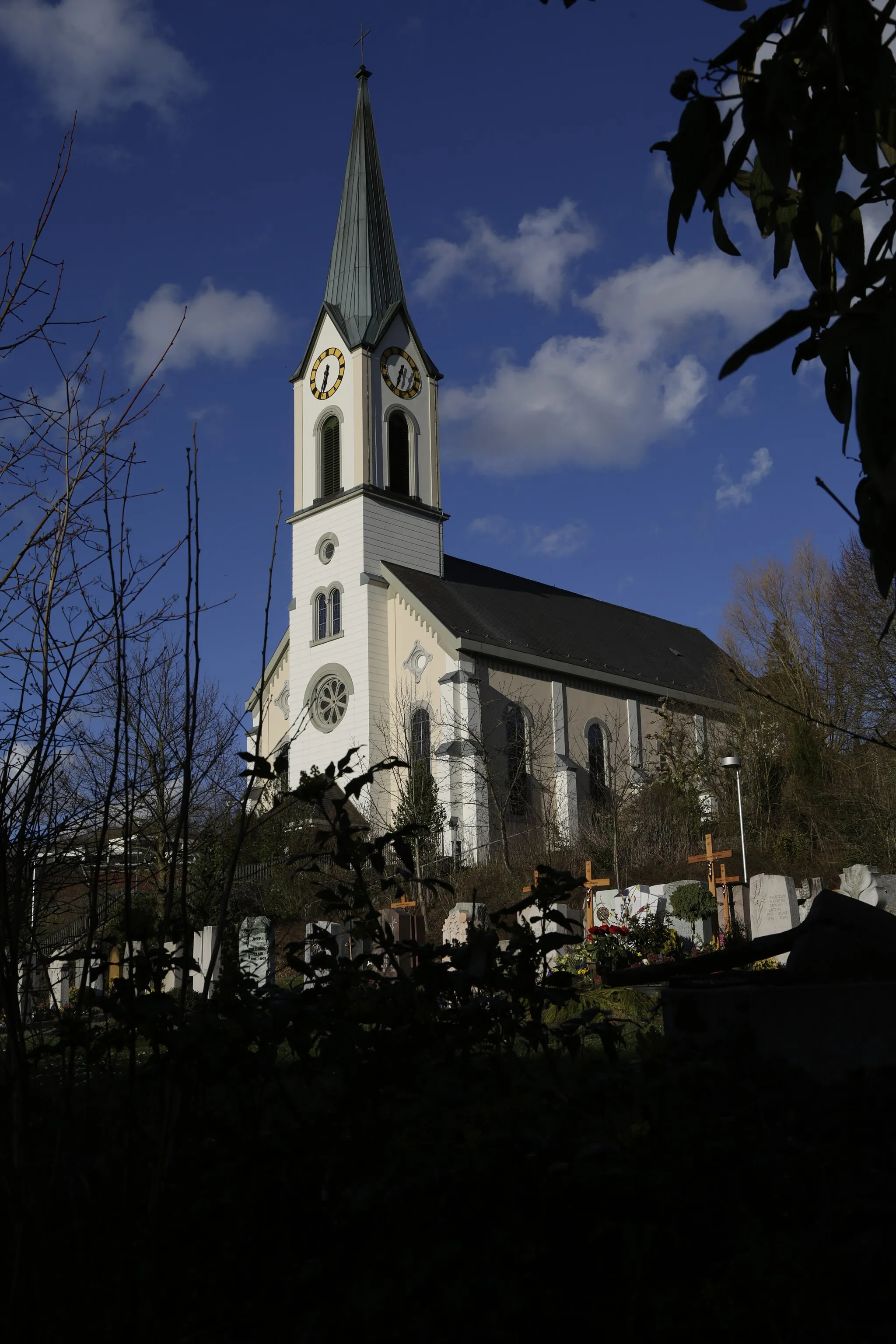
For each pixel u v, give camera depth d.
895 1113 4.06
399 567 47.34
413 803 29.67
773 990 5.02
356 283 49.50
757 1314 2.67
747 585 42.72
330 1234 3.11
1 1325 2.60
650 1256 2.85
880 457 2.54
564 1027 3.97
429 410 50.25
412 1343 2.73
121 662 3.33
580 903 24.53
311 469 48.91
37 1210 2.71
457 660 43.78
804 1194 3.36
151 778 4.62
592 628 54.25
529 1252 2.83
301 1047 3.45
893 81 2.82
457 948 4.04
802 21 2.93
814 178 2.95
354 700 45.28
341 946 10.94
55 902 4.80
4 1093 2.96
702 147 3.12
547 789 44.97
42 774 3.40
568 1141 3.30
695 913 20.75
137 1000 3.16
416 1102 3.58
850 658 32.44
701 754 40.31
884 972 5.54
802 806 32.53
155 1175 2.91
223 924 3.24
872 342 2.56
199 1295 2.99
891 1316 2.79
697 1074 3.93
